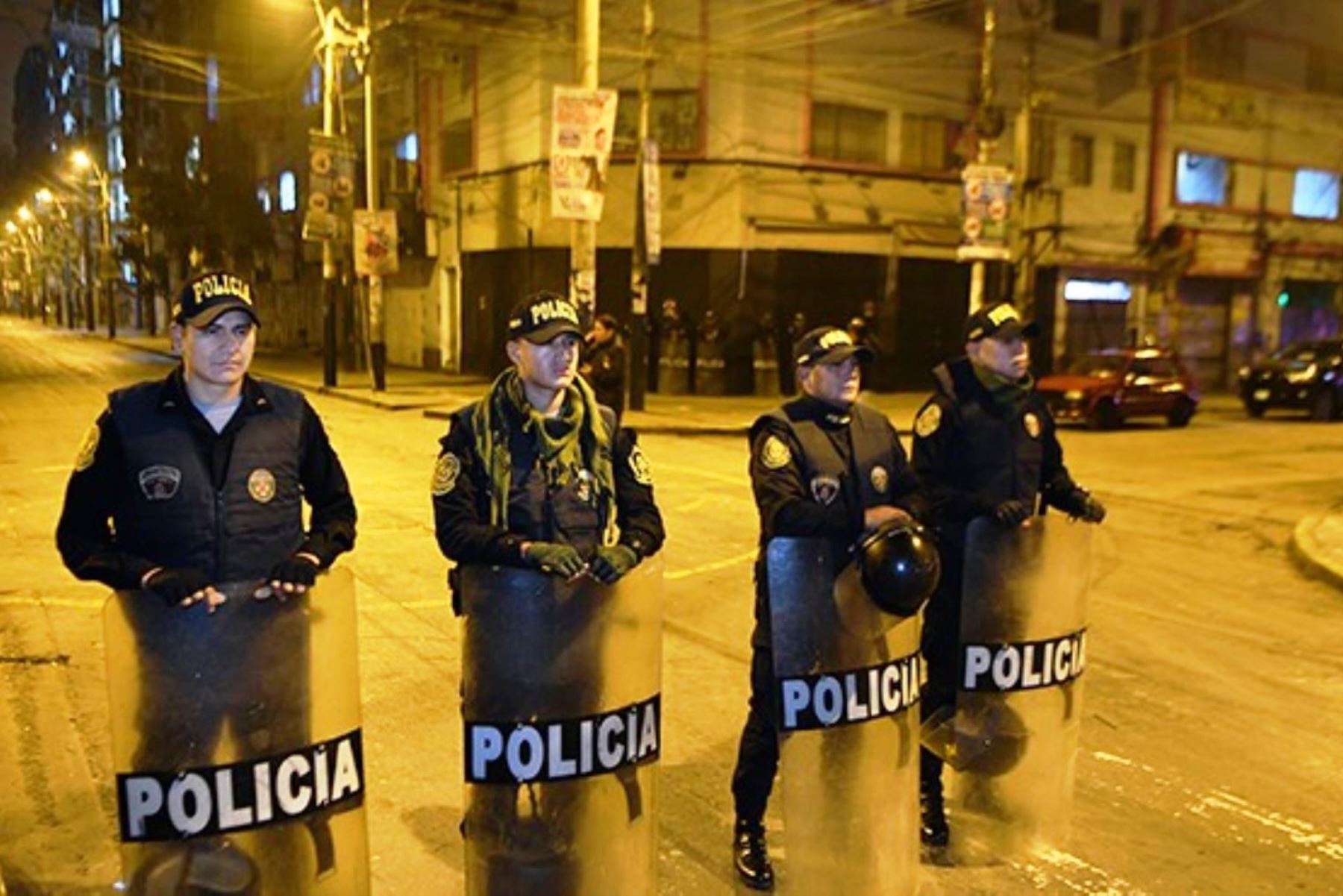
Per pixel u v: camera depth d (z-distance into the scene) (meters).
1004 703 4.35
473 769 3.34
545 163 28.27
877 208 27.92
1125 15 31.64
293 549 3.32
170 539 3.16
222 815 3.06
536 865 3.35
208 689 3.02
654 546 3.39
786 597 3.66
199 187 53.38
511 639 3.28
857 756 3.76
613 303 27.62
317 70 42.38
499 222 30.44
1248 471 16.25
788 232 26.86
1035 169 30.52
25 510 11.41
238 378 3.22
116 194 80.38
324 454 3.46
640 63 23.30
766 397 26.53
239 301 3.16
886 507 3.79
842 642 3.71
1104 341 32.88
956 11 28.45
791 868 3.72
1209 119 33.78
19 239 121.88
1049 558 4.34
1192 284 34.56
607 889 3.42
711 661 6.86
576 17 19.09
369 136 25.88
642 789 3.46
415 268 35.47
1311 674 6.93
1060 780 4.47
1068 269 31.67
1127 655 7.27
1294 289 36.88
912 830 3.90
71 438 17.42
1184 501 13.44
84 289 83.44
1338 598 8.88
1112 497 13.75
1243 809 4.96
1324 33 35.94
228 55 54.75
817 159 27.06
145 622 2.98
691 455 16.86
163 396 3.21
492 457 3.38
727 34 26.14
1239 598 8.88
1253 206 35.34
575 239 18.78
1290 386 24.30
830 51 26.92
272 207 50.38
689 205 26.59
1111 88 31.75
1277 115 35.31
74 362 38.38
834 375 3.87
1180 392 22.72
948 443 4.32
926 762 4.41
